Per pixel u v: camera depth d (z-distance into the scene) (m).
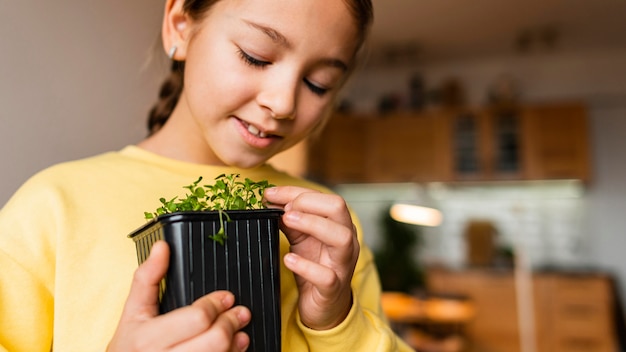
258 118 0.48
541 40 3.57
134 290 0.36
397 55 3.85
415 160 3.98
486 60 3.98
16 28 0.83
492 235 3.82
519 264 3.53
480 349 3.52
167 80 0.68
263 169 0.64
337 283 0.42
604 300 3.38
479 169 3.85
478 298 3.58
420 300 2.86
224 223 0.37
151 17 0.94
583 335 3.38
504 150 3.82
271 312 0.38
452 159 3.91
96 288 0.49
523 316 3.43
